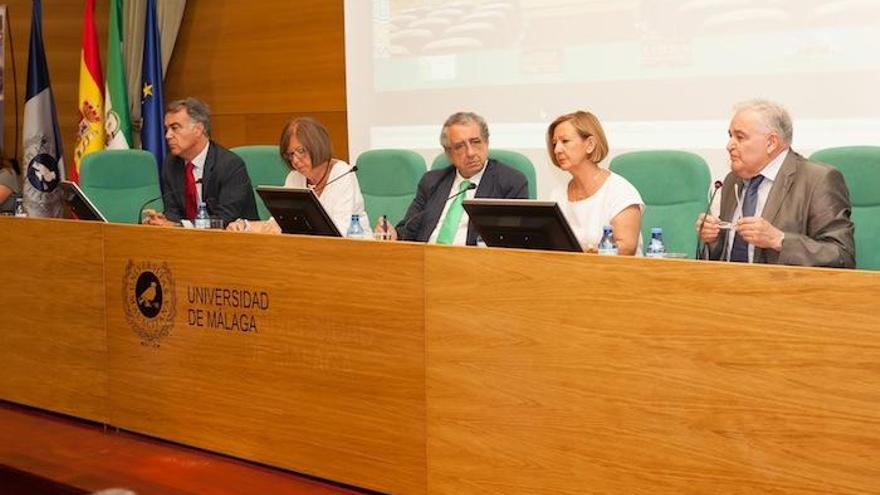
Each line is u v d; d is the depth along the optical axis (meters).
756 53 4.17
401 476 2.65
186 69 6.14
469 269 2.45
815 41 4.03
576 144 3.38
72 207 3.56
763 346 2.07
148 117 5.91
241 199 4.45
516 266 2.37
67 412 3.46
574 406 2.33
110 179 5.11
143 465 3.03
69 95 6.84
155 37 5.91
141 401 3.23
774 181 3.05
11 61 7.09
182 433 3.13
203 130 4.47
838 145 4.03
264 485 2.84
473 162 3.53
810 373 2.02
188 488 2.84
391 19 5.24
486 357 2.45
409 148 5.26
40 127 6.00
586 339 2.29
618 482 2.29
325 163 4.09
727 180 3.26
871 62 3.93
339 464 2.77
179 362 3.10
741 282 2.08
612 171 3.80
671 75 4.39
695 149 4.37
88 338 3.34
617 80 4.54
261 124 5.89
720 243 3.19
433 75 5.12
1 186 5.30
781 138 3.03
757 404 2.09
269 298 2.85
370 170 4.34
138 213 5.17
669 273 2.16
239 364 2.95
